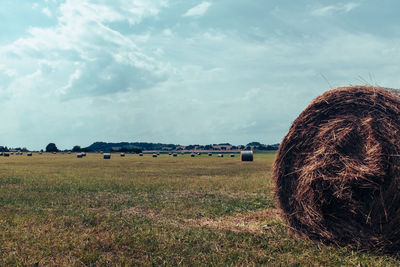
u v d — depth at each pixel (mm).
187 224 8422
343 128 7020
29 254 6020
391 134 6406
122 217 9180
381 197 6332
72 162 43781
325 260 5828
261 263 5699
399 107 6590
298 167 7652
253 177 20734
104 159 57250
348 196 6617
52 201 11711
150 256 5891
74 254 6043
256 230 7801
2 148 152125
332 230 6879
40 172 25000
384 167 6328
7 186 15930
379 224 6379
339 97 7305
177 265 5484
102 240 6797
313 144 7426
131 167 31719
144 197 12734
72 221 8586
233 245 6672
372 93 6977
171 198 12500
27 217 9008
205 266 5449
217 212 9914
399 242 6281
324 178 6934
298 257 5941
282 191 7906
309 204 7238
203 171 26078
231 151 147625
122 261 5598
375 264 5723
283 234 7445
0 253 6094
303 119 7707
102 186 15898
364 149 6676
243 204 11172
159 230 7754
